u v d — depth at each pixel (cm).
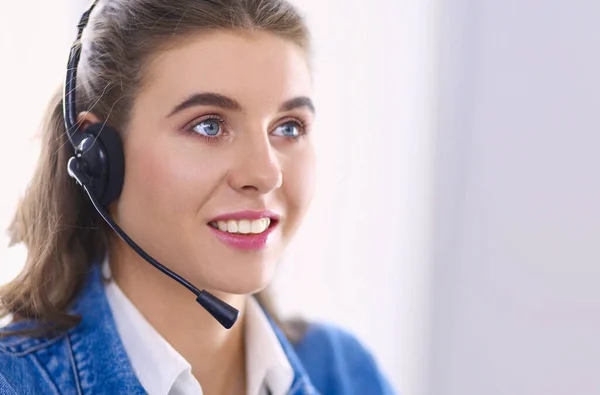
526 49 142
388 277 163
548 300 142
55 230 95
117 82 85
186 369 90
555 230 140
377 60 158
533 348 144
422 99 158
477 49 149
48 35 145
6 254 129
